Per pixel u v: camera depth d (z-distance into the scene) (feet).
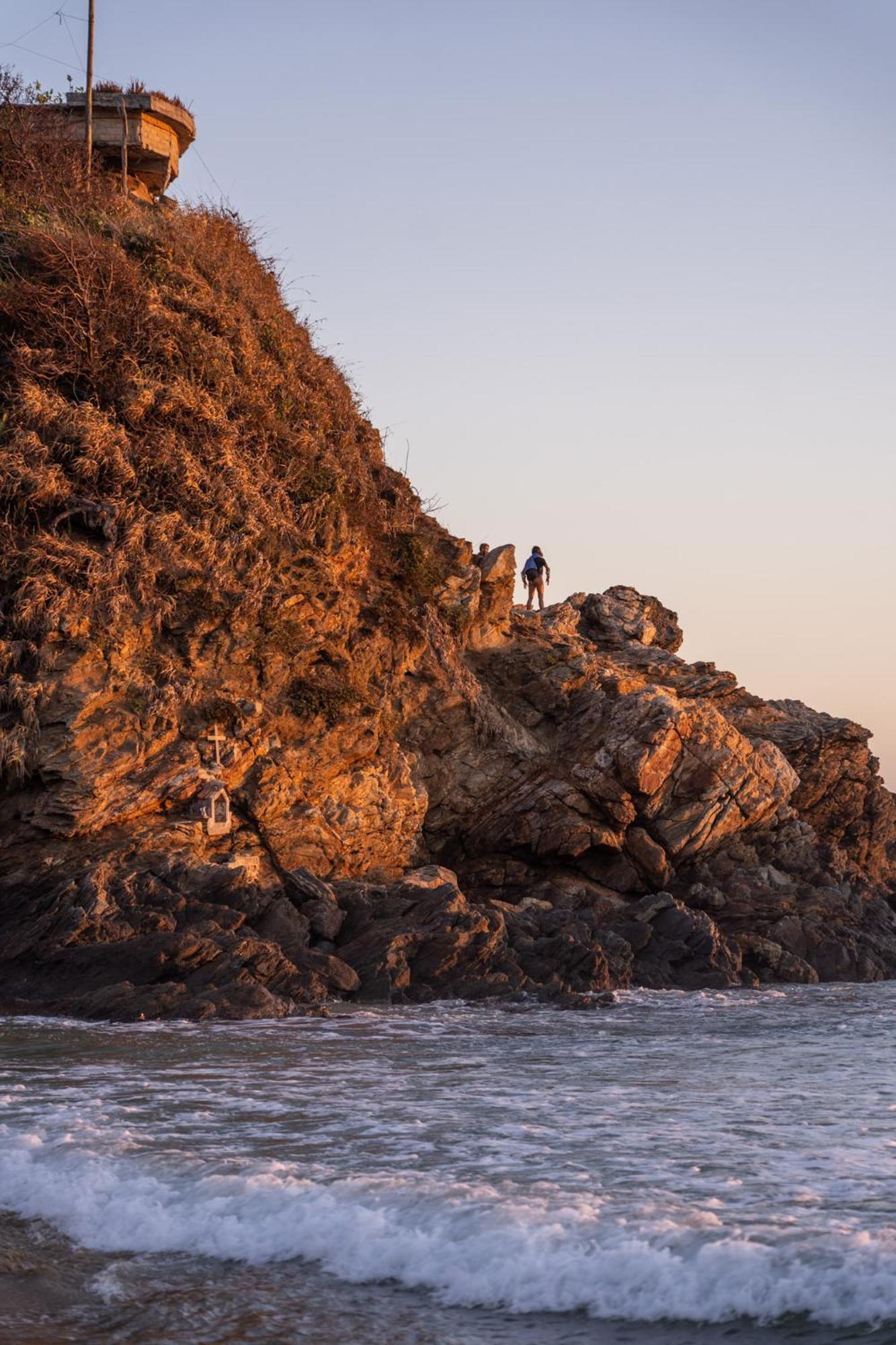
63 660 76.48
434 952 72.13
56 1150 32.12
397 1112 37.47
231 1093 40.68
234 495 87.71
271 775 82.48
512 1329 21.50
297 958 68.80
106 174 112.78
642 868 97.76
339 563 94.12
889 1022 63.26
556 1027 60.23
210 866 72.79
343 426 105.40
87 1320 22.29
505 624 112.68
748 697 121.70
